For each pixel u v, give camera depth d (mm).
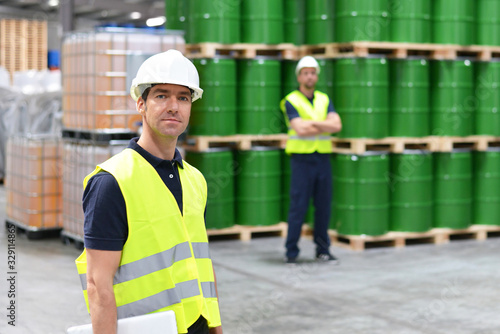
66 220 7164
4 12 14656
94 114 6551
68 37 6973
